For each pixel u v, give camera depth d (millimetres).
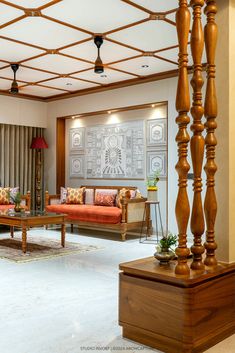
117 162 7520
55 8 3846
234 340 2377
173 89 6406
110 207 6941
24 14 3988
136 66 5953
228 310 2430
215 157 2639
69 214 7039
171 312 2172
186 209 2193
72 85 7266
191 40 2285
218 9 2623
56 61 5684
